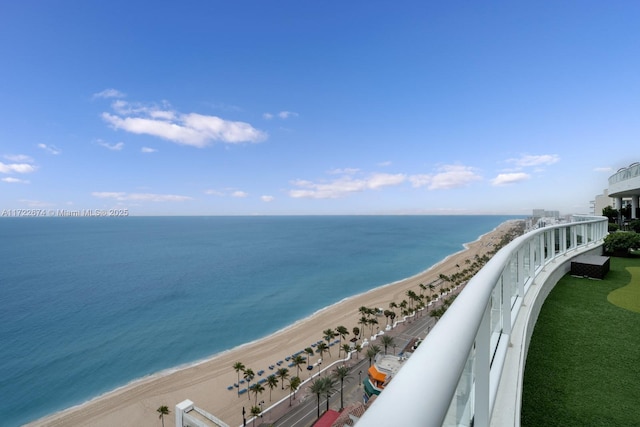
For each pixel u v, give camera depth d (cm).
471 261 9650
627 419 282
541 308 566
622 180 3472
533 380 347
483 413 180
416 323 5072
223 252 13062
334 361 3944
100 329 5122
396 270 9225
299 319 5488
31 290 7419
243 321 5438
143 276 8781
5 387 3534
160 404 3183
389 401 60
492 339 305
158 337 4797
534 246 584
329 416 2694
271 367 3834
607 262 848
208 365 3934
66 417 3030
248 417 2950
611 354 397
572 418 287
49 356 4231
